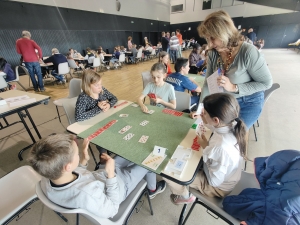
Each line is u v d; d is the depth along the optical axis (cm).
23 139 239
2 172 180
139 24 1157
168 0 1393
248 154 189
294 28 1163
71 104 175
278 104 309
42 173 62
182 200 119
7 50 612
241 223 72
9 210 96
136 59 860
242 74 113
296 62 683
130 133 114
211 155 81
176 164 85
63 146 64
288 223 60
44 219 131
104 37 954
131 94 402
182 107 181
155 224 123
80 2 795
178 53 735
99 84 154
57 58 482
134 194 100
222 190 93
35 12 657
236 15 1263
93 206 66
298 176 69
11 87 407
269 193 73
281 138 213
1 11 575
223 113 80
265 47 1305
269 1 1137
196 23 1395
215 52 130
